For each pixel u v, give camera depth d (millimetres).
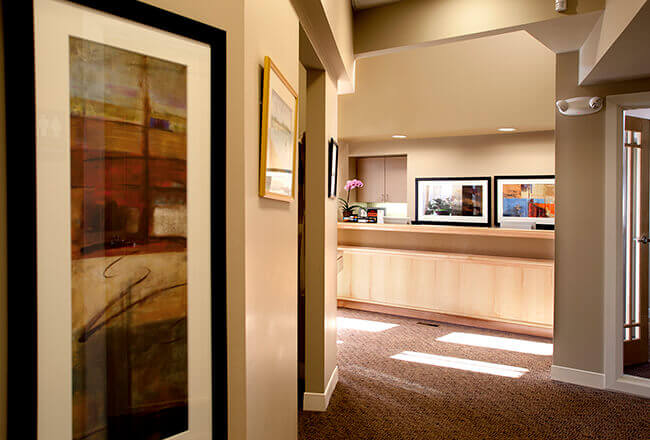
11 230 710
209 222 980
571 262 2805
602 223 2709
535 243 3963
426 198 6281
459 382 2758
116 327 848
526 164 5695
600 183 2711
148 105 879
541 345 3543
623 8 1834
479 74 4969
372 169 7016
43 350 747
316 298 2375
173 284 929
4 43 699
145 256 885
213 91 976
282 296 1423
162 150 903
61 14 754
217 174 981
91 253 809
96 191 812
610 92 2686
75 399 791
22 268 719
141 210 876
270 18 1269
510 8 2312
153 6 873
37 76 729
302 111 2775
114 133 832
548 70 4664
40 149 737
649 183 3188
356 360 3154
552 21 2250
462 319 4145
